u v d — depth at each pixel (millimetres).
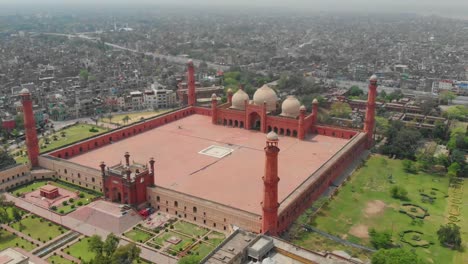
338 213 126438
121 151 165125
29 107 147250
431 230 117500
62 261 100750
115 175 125125
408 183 149125
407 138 177250
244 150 167125
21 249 105375
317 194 134625
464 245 110562
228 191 129375
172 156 160000
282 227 112375
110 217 117688
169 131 191875
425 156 165625
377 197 137500
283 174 141875
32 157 152250
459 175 157500
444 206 132125
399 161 172125
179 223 119188
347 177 152000
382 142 196250
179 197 121312
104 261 90375
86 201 130375
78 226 116438
